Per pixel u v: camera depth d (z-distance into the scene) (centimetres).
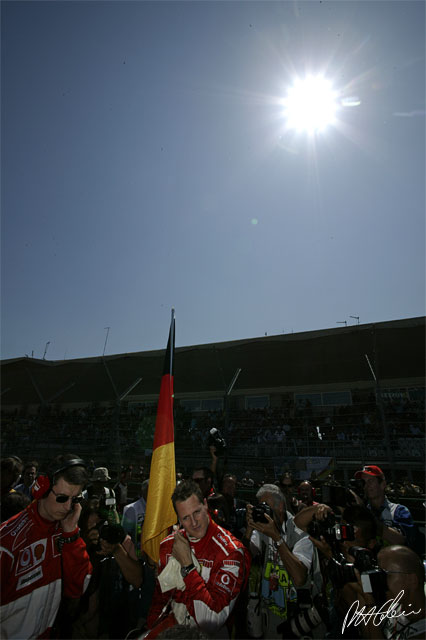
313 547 257
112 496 281
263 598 257
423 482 925
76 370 1244
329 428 1101
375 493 329
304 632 230
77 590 201
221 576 190
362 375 1202
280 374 1220
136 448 1140
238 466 1035
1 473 323
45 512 190
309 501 504
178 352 1064
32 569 182
